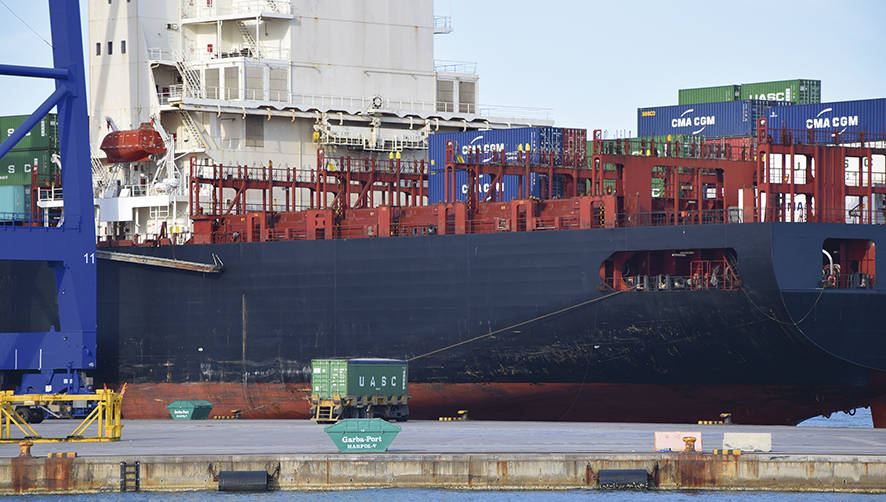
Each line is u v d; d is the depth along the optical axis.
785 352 133.25
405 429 130.25
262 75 174.62
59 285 148.75
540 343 143.00
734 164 144.00
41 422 144.38
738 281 132.00
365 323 151.50
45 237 146.38
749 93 192.62
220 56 176.12
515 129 160.62
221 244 160.12
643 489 102.44
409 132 183.25
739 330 133.25
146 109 178.12
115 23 181.50
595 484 102.75
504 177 161.00
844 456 100.81
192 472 103.56
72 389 147.50
